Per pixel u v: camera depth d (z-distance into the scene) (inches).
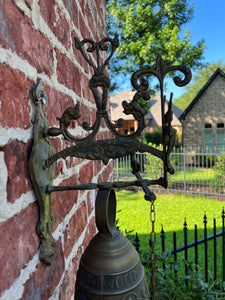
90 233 64.7
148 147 31.3
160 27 465.1
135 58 449.4
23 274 24.6
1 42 22.2
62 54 43.7
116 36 33.6
